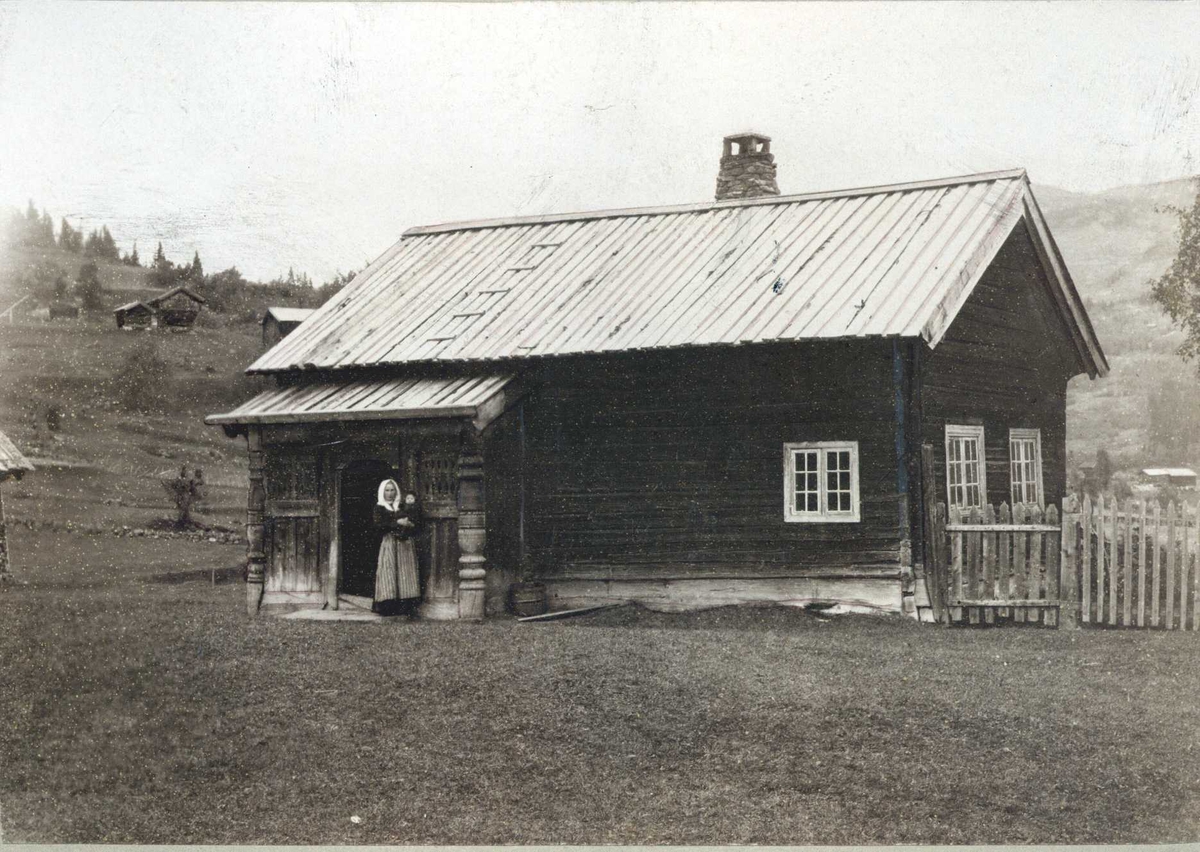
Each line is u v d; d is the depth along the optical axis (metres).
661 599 15.63
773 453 15.20
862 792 8.20
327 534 16.19
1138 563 13.19
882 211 16.58
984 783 8.27
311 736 9.55
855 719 9.52
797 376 15.12
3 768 9.12
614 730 9.45
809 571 14.88
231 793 8.55
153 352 34.78
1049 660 11.35
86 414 33.09
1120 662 11.21
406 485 15.82
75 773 8.93
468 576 15.14
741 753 8.92
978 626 13.60
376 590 15.46
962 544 13.94
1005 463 16.88
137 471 31.11
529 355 15.84
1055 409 18.56
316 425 16.23
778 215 17.47
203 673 11.32
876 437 14.59
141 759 9.19
